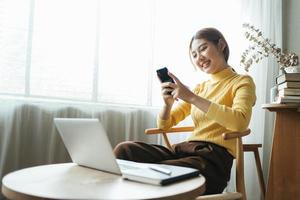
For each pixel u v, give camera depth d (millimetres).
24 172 886
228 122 1148
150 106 1951
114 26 1879
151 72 1959
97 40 1819
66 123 931
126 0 1922
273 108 1346
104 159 859
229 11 2068
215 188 1120
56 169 934
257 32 1838
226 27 2053
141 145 1227
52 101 1682
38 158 1631
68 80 1745
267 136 2051
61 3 1745
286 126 1329
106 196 637
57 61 1723
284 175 1312
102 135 813
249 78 1342
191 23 2012
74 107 1723
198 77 1977
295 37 2072
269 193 1328
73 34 1768
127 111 1862
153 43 1968
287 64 1622
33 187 704
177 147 1308
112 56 1867
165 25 1993
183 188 714
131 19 1931
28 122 1629
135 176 776
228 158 1217
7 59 1604
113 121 1837
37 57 1677
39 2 1691
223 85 1400
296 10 2080
